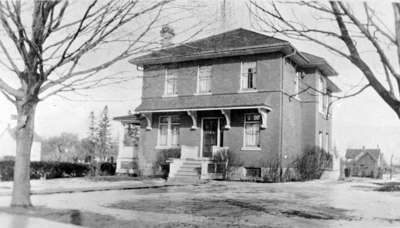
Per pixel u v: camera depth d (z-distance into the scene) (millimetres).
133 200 13102
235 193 15875
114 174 28875
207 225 8469
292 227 8383
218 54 24688
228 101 24172
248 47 23609
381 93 3740
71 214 9391
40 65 8633
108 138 51375
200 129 25547
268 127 23438
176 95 26672
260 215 10148
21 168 9734
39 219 8422
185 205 11961
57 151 63000
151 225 8312
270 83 23734
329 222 9156
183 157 24203
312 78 26797
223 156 23578
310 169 25734
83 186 17906
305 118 26984
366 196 15398
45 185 18406
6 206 9898
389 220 9539
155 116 27406
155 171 26266
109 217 9219
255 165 23438
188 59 26188
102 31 8031
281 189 17938
